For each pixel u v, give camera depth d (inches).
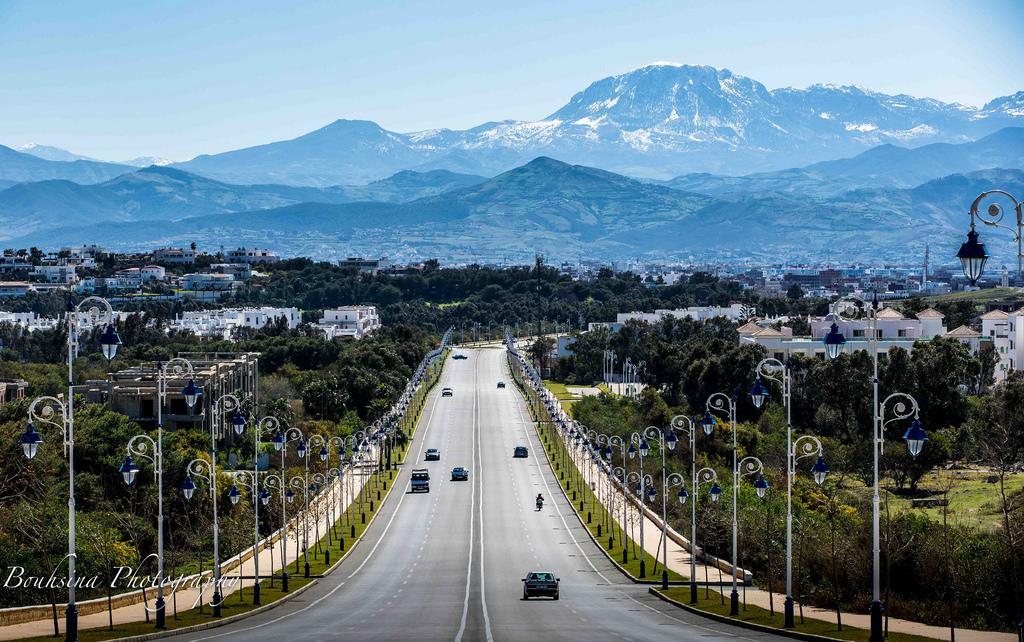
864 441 6904.5
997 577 3878.0
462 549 5871.1
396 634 3144.7
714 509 5492.1
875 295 2719.0
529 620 3565.5
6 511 4559.5
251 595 4269.2
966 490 6501.0
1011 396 7504.9
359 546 5994.1
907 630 3289.9
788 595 3319.4
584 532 6402.6
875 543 2731.3
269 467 7190.0
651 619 3639.3
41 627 3307.1
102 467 5644.7
